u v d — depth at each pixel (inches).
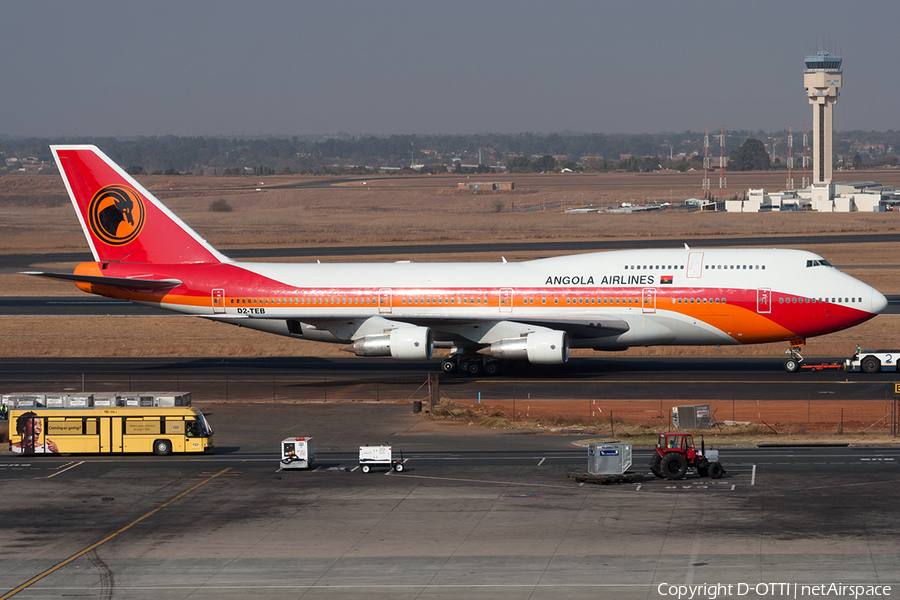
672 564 5044.3
